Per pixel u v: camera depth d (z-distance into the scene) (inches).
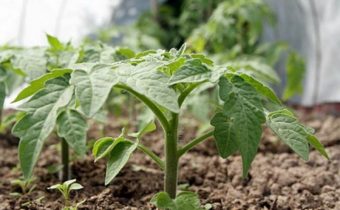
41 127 39.1
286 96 91.6
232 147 40.0
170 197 44.7
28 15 107.5
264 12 95.3
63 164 55.8
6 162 63.6
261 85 41.5
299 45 111.5
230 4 95.4
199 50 81.6
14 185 54.9
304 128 41.6
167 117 44.6
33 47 53.6
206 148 70.0
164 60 42.8
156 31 113.0
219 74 39.2
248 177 58.1
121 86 40.9
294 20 110.8
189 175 58.6
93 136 74.2
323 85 107.9
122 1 121.0
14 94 92.1
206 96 69.0
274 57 91.7
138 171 58.1
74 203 49.8
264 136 75.6
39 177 57.2
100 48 51.4
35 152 38.7
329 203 51.3
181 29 120.3
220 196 52.6
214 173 59.2
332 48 105.8
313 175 57.2
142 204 51.1
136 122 80.5
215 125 40.3
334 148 68.2
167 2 129.8
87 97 36.4
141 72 38.1
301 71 89.3
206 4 113.5
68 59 51.7
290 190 54.4
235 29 94.4
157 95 36.9
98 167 58.6
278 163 62.6
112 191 52.7
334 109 102.5
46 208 48.8
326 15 105.3
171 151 44.2
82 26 115.3
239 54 98.3
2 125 63.6
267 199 51.8
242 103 39.2
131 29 97.3
